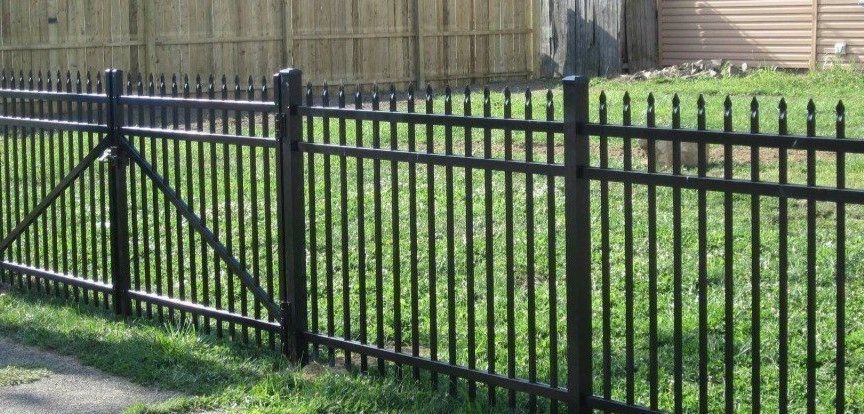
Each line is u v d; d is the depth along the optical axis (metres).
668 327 6.56
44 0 17.70
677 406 4.74
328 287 6.02
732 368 4.57
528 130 5.03
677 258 4.66
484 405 5.39
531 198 5.07
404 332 6.73
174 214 9.70
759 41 23.95
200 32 19.70
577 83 4.81
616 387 5.71
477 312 7.00
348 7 21.73
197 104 6.48
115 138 6.99
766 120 14.45
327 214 5.95
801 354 6.05
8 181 7.93
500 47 24.38
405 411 5.41
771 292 7.18
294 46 21.05
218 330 6.60
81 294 7.86
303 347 6.16
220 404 5.62
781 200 4.32
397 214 5.63
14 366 6.31
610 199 9.98
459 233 8.97
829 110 15.44
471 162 5.25
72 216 7.41
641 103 17.08
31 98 7.57
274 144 6.09
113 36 18.58
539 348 6.32
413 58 22.89
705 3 24.48
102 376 6.13
